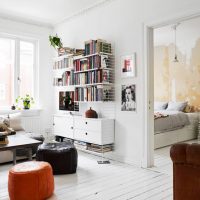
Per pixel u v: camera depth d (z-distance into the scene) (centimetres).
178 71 708
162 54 745
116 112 418
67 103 535
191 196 193
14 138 369
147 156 369
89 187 291
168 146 530
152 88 375
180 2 322
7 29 521
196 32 620
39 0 439
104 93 413
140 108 376
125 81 401
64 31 550
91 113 439
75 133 466
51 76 590
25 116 545
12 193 244
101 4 446
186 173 196
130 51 393
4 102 538
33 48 574
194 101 676
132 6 389
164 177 327
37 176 247
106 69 415
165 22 344
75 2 447
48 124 583
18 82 547
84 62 443
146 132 368
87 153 463
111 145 423
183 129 587
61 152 336
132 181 312
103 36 444
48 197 262
